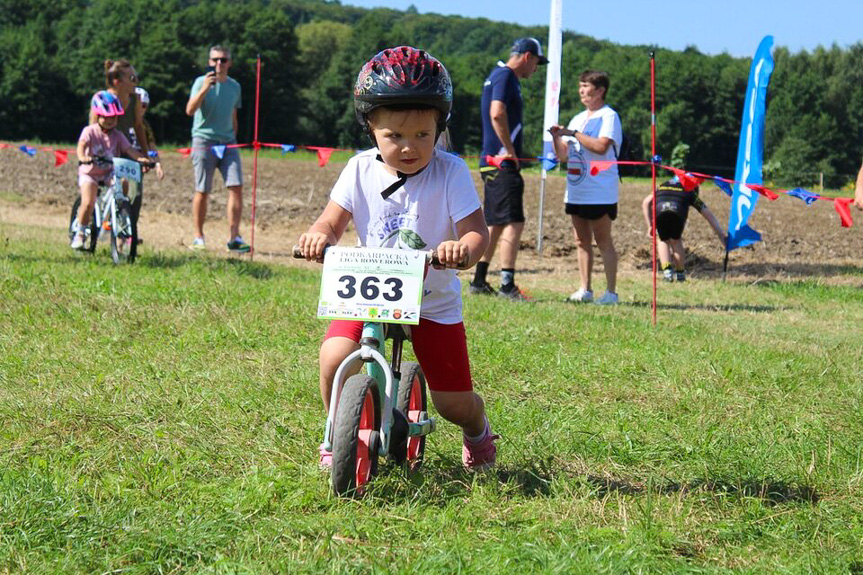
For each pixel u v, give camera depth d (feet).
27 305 22.89
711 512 12.53
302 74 296.30
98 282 26.23
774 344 24.79
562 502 12.46
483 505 12.19
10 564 10.12
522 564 10.30
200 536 10.76
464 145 281.95
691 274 43.29
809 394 19.43
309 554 10.38
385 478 12.71
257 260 38.50
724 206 75.77
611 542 11.09
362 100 12.19
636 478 14.02
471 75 311.88
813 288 37.60
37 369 18.31
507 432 15.85
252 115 285.84
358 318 12.00
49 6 315.78
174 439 14.74
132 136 34.30
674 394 19.15
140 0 271.28
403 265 12.10
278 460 13.91
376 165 12.85
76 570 10.07
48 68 256.52
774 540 11.68
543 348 22.43
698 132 261.03
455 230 12.93
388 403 12.36
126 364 19.06
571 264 45.27
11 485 11.86
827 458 14.64
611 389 19.30
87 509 11.46
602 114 31.91
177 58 264.11
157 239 45.39
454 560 10.22
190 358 19.70
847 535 11.81
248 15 286.87
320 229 12.71
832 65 274.36
